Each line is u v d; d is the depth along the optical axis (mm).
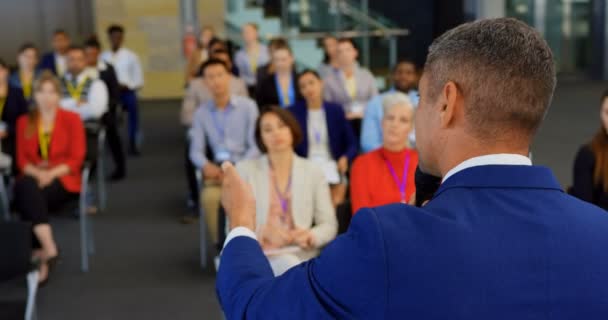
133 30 12914
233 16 11641
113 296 4320
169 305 4188
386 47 11383
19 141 5023
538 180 1002
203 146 5270
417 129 1069
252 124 5234
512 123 975
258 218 3703
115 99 7105
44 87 4953
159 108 11977
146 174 7434
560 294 932
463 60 980
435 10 14867
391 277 914
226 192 1237
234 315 1045
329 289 945
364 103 6602
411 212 964
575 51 14328
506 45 961
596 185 3617
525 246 941
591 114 10320
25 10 13133
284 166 3768
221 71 5180
